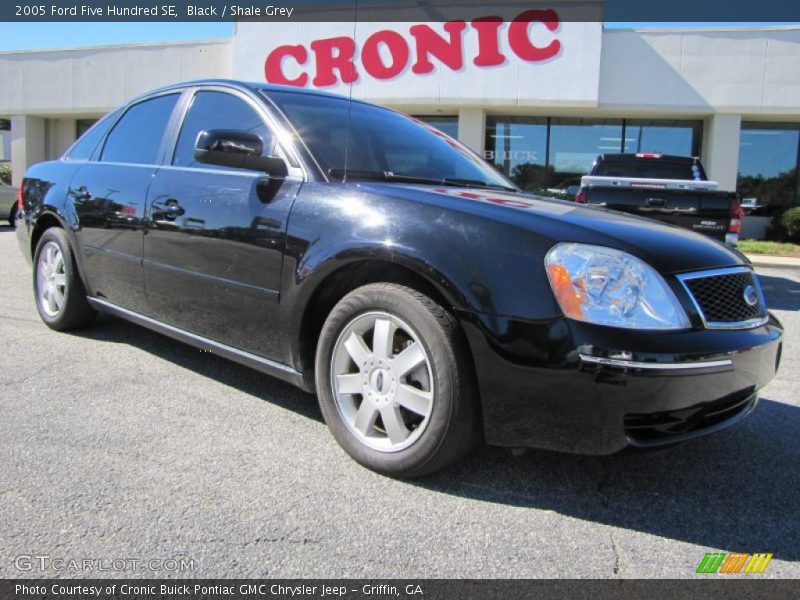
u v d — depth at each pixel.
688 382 2.22
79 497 2.41
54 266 4.61
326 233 2.74
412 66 14.67
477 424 2.47
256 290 3.01
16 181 19.45
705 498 2.58
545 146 15.90
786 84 14.17
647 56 14.45
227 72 17.02
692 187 7.14
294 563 2.07
